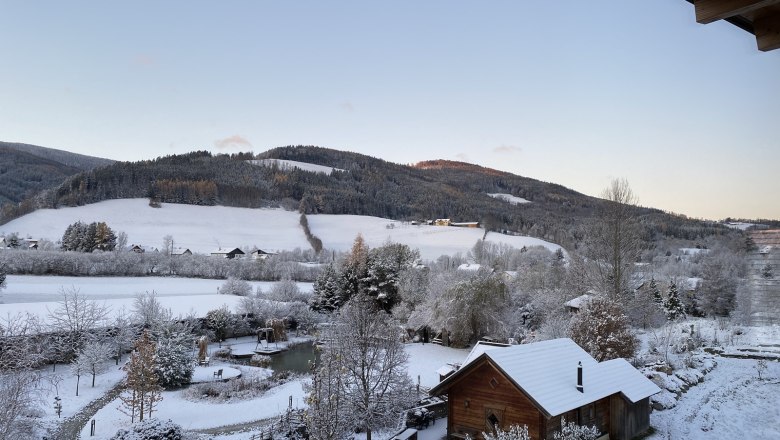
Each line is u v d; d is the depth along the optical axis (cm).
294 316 7550
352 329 3316
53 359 4791
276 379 4662
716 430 2966
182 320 6100
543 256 12531
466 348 5981
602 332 4047
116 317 5638
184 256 11712
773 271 5559
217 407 3809
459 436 2681
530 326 6456
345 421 2800
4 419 2155
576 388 2586
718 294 7662
